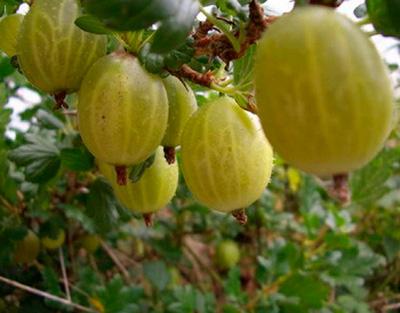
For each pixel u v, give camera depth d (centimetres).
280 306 20
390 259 26
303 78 7
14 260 18
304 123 7
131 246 25
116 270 23
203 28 11
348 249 22
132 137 10
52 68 10
